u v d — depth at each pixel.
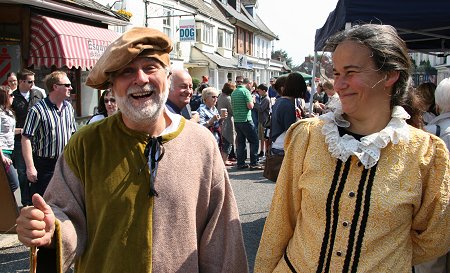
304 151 1.94
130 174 1.98
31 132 4.68
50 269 1.85
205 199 2.10
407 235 1.81
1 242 5.02
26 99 6.71
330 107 1.96
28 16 8.48
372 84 1.79
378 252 1.75
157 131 2.08
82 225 2.00
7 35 8.62
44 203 1.73
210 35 28.06
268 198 7.04
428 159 1.79
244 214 6.16
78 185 2.03
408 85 1.88
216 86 28.08
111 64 1.92
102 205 1.95
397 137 1.78
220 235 2.12
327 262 1.80
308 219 1.88
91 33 9.79
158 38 1.98
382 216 1.73
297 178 1.96
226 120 9.71
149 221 1.94
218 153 2.20
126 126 2.05
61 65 8.54
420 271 3.12
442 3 4.27
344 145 1.80
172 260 1.95
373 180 1.77
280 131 5.12
